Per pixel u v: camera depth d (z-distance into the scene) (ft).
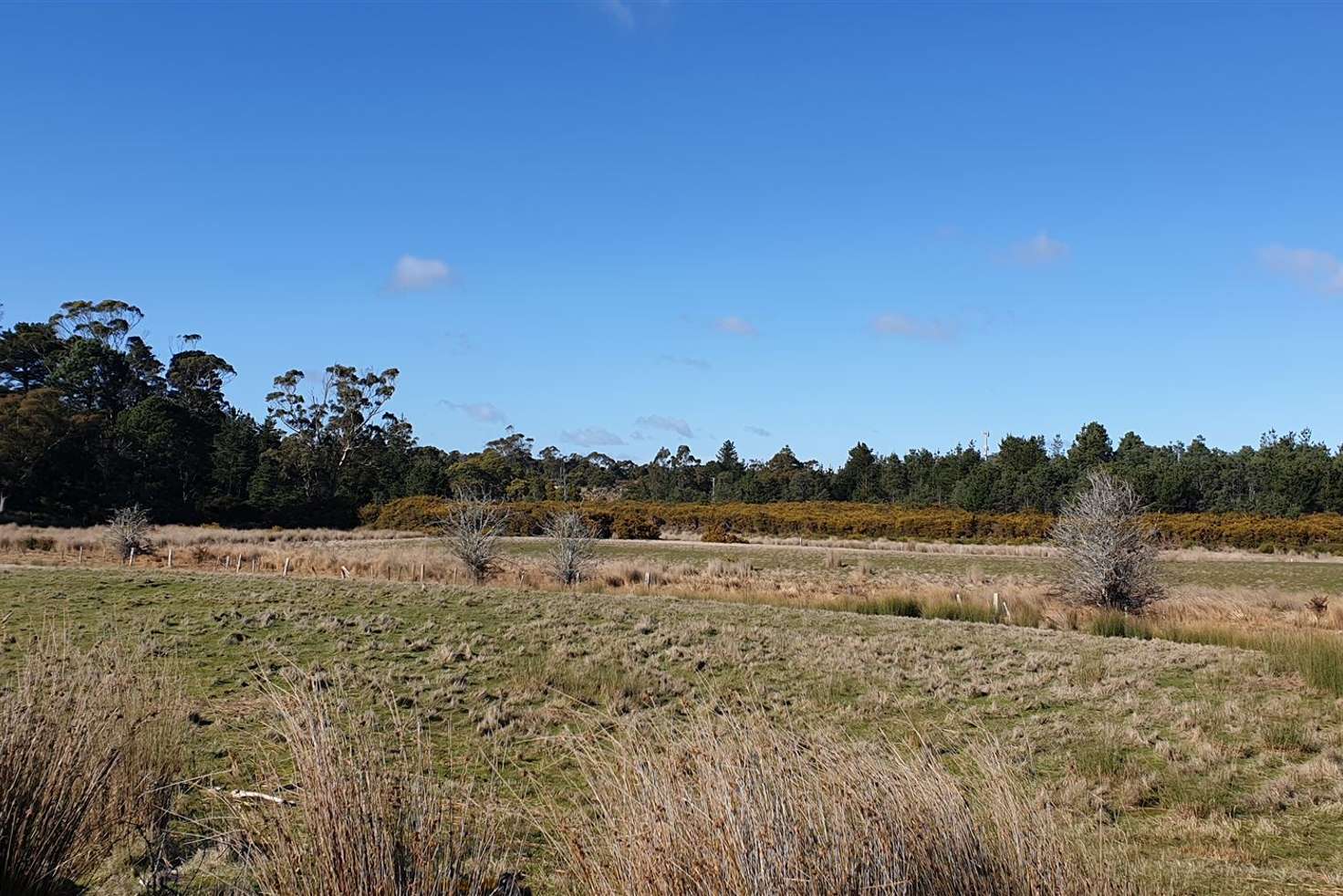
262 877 16.71
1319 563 178.70
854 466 347.36
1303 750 40.29
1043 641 69.62
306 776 16.01
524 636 63.67
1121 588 96.48
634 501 354.33
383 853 15.35
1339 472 254.27
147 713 24.53
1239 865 26.27
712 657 58.70
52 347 316.81
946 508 278.87
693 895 14.28
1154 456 320.09
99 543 155.53
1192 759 38.01
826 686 50.57
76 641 51.62
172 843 21.67
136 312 344.90
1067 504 107.34
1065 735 41.65
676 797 15.21
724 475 365.20
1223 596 115.65
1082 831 24.76
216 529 229.04
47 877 17.87
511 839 22.61
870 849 15.07
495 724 39.34
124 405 315.17
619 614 75.97
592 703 44.80
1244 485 271.49
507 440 451.94
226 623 62.75
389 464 344.28
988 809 17.78
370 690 44.42
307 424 345.51
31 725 19.04
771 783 15.60
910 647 65.82
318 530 244.83
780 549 197.06
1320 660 54.75
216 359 362.33
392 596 80.38
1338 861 26.78
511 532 233.96
